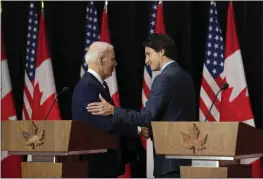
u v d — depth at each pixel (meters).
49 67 11.16
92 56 7.66
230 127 5.87
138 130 7.24
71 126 6.30
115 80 10.93
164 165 6.91
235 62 10.65
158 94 7.00
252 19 11.03
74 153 6.41
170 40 7.38
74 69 11.55
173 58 7.36
